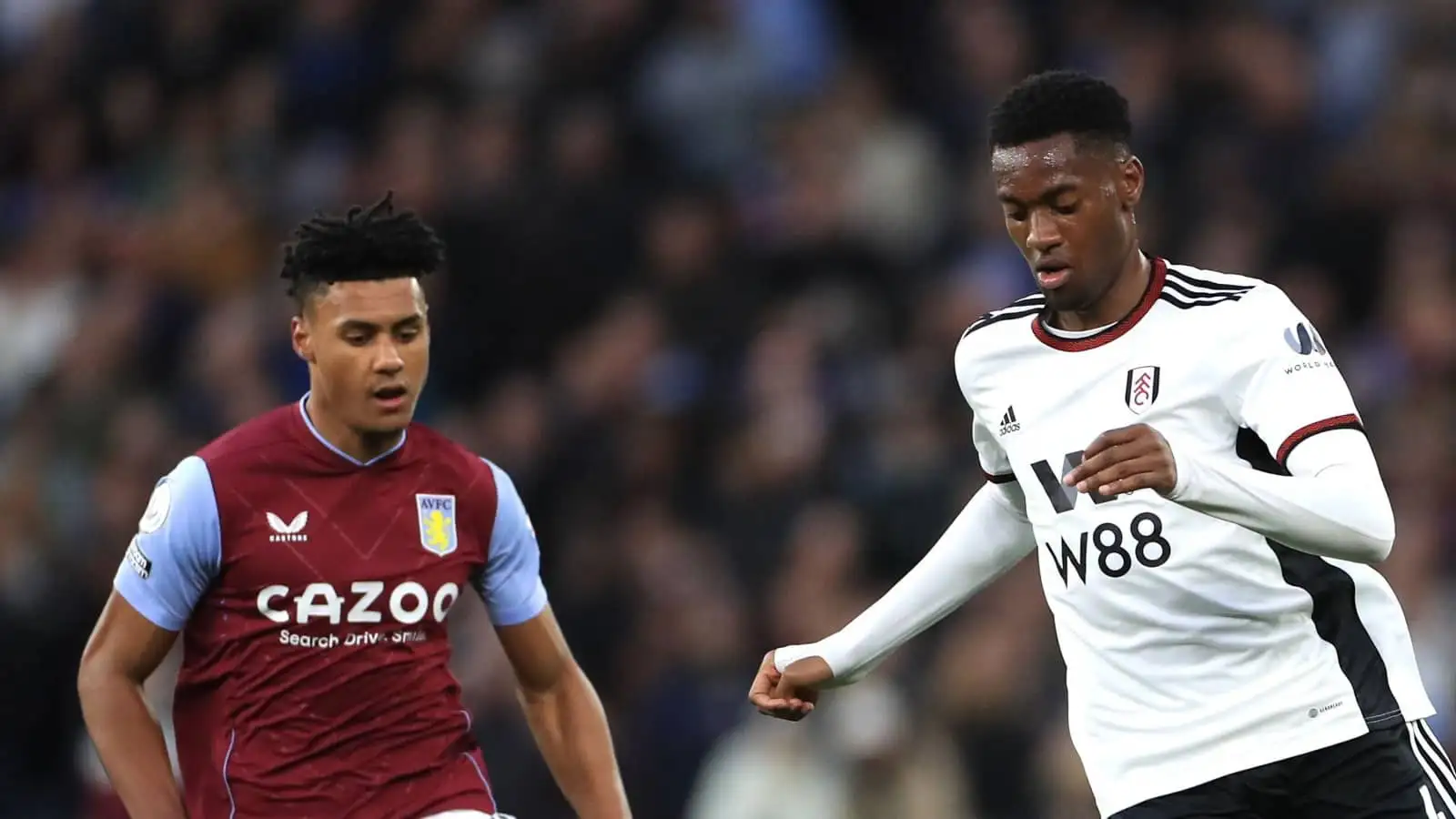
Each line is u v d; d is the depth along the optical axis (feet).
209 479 61.05
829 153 146.30
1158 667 57.98
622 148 150.71
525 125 151.43
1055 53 152.35
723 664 118.52
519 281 143.02
